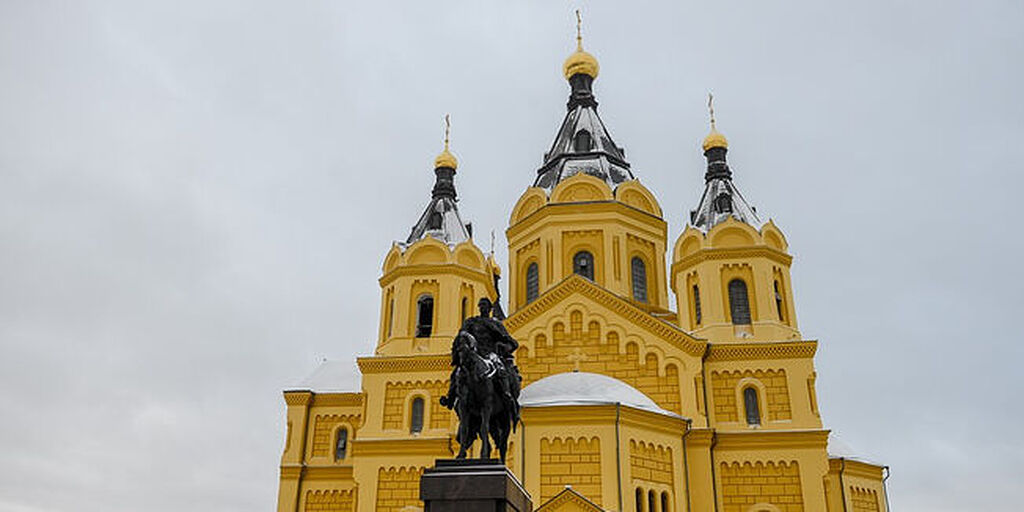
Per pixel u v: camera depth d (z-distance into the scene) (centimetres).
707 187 4606
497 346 2045
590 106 5288
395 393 4125
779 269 4144
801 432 3625
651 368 3850
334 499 4631
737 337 3928
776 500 3559
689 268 4212
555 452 3288
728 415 3766
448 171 5003
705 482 3550
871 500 4494
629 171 4994
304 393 4881
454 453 3894
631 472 3266
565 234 4497
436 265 4372
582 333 3962
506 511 1672
